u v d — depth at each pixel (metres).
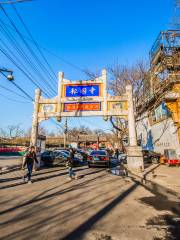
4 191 8.70
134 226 4.87
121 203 6.98
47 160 20.84
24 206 6.44
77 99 18.23
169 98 20.97
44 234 4.32
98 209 6.21
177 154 20.05
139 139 34.16
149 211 6.11
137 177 13.52
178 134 20.48
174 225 4.96
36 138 17.97
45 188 9.42
